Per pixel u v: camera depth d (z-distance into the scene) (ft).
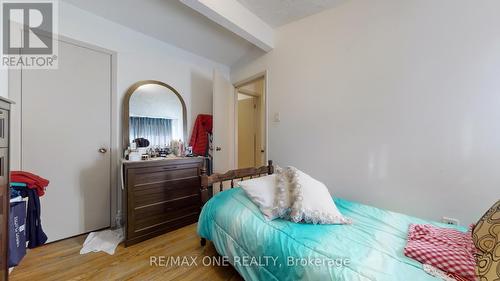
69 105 6.66
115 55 7.54
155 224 6.79
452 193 4.81
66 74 6.59
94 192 7.16
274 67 8.54
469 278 2.63
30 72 6.03
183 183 7.59
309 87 7.36
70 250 5.94
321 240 3.62
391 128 5.63
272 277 3.53
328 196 4.85
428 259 2.94
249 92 12.34
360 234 3.86
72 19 6.63
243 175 6.69
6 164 3.41
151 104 8.36
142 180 6.47
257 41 7.83
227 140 10.57
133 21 7.50
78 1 6.47
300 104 7.63
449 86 4.82
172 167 7.26
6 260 3.42
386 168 5.73
